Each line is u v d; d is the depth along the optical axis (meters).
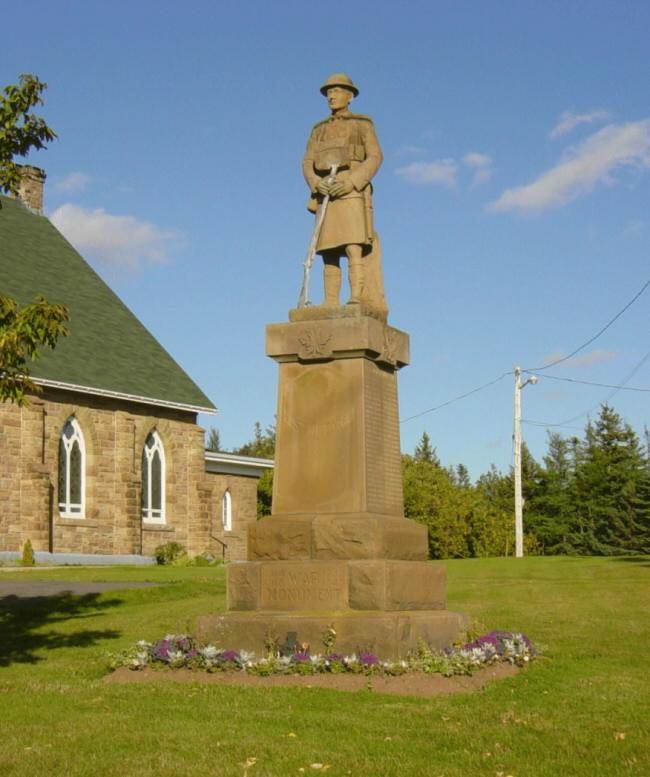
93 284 56.44
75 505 48.09
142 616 24.23
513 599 25.97
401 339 17.91
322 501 16.81
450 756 10.98
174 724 12.25
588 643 19.48
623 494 86.06
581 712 13.17
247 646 15.78
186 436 53.94
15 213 55.88
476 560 41.97
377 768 10.46
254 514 59.47
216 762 10.65
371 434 17.03
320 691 13.99
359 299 17.72
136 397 50.25
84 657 18.52
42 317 16.52
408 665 14.88
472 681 14.84
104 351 51.66
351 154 18.00
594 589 27.95
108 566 44.34
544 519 89.69
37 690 14.55
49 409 46.66
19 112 17.44
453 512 77.31
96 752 11.02
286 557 16.48
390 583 15.90
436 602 17.20
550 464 97.69
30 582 33.59
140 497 50.41
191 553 53.38
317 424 17.00
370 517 16.31
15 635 21.69
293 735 11.78
